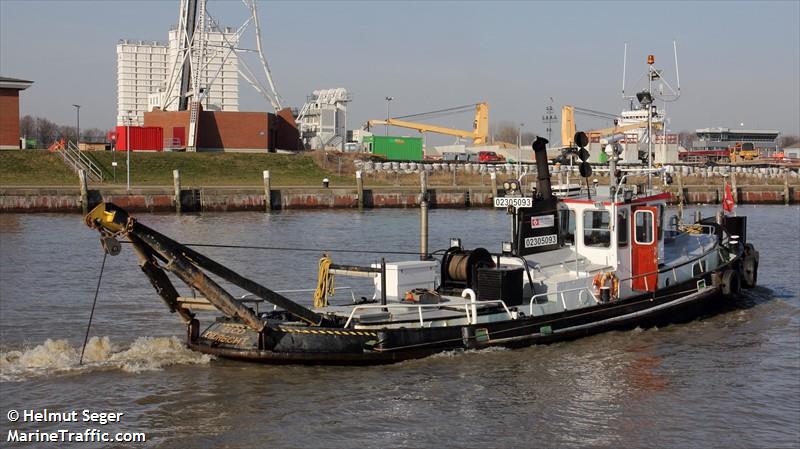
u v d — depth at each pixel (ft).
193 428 44.91
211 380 51.75
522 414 47.37
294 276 93.09
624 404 49.29
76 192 194.39
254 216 191.93
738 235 83.56
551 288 61.21
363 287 85.25
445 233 149.69
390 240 137.08
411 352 54.70
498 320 58.23
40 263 103.86
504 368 54.90
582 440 43.96
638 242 67.00
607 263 65.36
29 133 572.10
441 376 53.01
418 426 45.47
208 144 273.95
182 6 298.15
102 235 48.29
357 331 53.26
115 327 67.15
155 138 267.39
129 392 49.85
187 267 48.75
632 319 64.44
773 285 89.81
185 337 63.05
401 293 59.06
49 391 50.03
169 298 52.80
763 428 45.93
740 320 71.36
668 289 68.59
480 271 59.36
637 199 66.90
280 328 52.26
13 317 70.90
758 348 62.03
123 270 98.27
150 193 200.85
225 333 53.88
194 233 148.87
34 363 54.80
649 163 76.54
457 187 236.02
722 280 72.54
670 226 89.20
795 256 116.06
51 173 229.04
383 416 46.70
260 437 43.93
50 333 65.10
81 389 50.34
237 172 252.83
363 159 285.02
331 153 282.97
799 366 57.47
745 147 439.22
